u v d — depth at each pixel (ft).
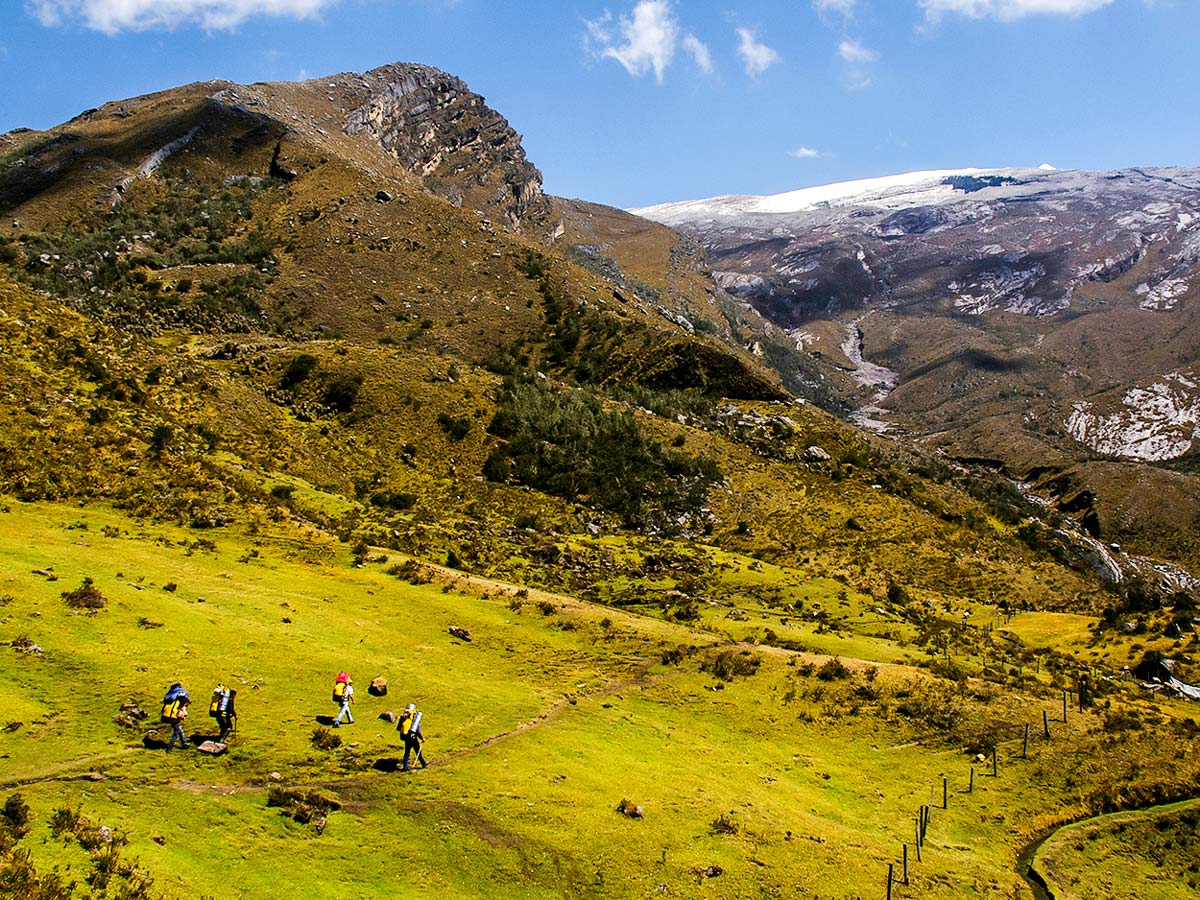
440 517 279.49
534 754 108.37
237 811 81.30
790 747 133.49
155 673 103.40
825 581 273.13
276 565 169.37
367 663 125.90
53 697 92.68
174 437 232.94
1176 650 230.68
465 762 102.42
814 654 173.78
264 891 71.46
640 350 604.08
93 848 69.31
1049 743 143.54
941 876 102.42
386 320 649.61
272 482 242.37
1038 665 200.34
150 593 129.29
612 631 166.20
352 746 99.19
